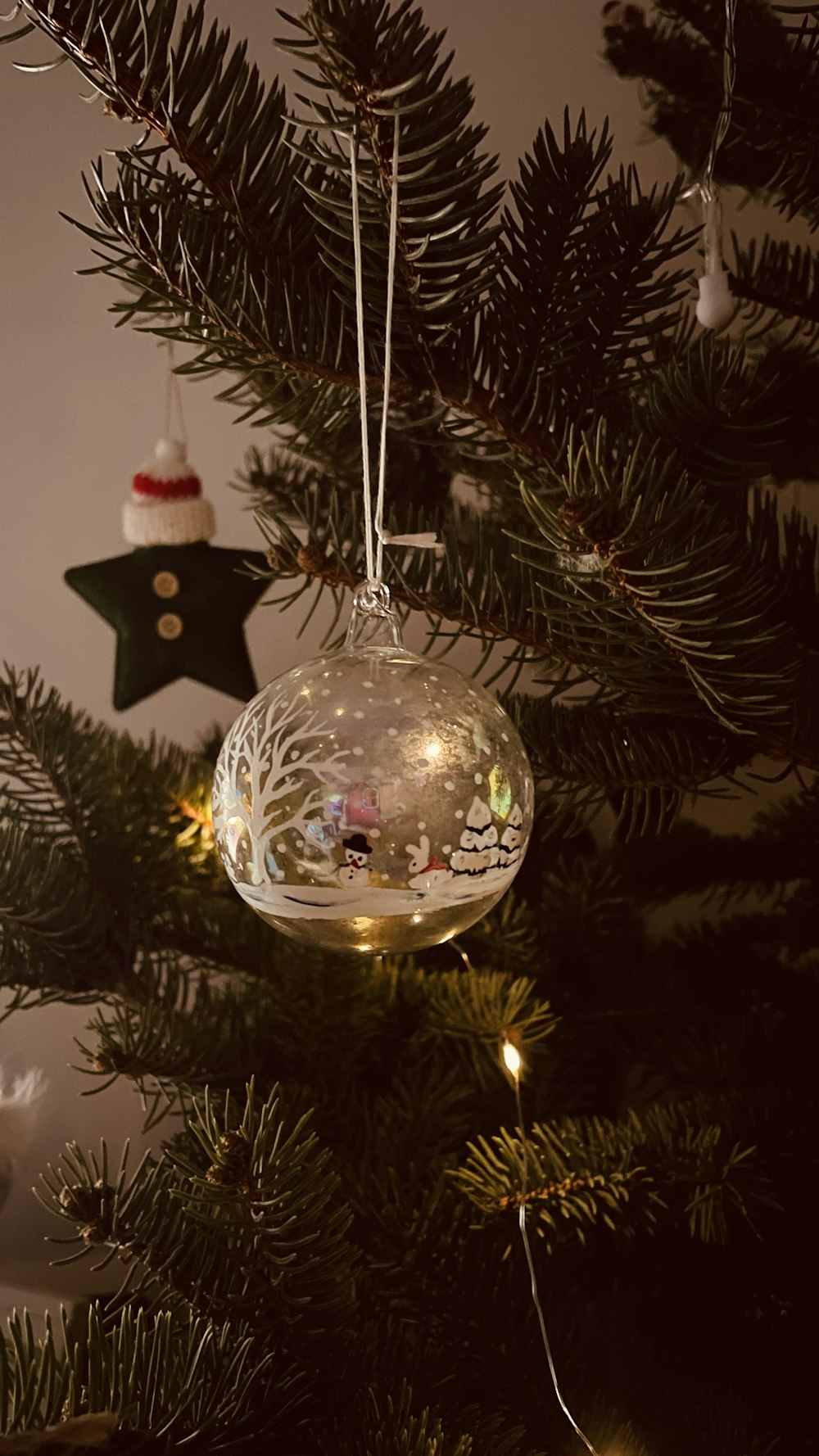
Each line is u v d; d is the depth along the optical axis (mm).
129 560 679
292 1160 337
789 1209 460
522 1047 501
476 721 308
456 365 379
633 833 453
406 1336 432
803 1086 483
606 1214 458
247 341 359
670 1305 476
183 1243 380
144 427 754
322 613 747
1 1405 336
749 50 409
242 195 350
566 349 391
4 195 735
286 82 667
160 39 311
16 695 574
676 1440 415
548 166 374
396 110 281
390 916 301
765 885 575
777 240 632
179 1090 492
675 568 325
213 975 635
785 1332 458
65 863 552
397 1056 557
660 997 555
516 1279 450
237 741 311
